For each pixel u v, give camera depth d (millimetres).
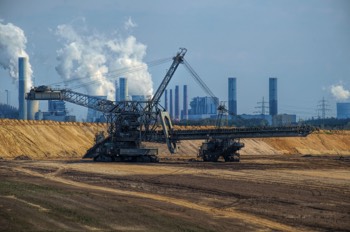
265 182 185250
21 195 125562
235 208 128500
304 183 182875
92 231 89750
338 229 104750
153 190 163000
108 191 157375
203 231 95688
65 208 109562
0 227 88188
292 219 114438
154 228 95438
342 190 164000
